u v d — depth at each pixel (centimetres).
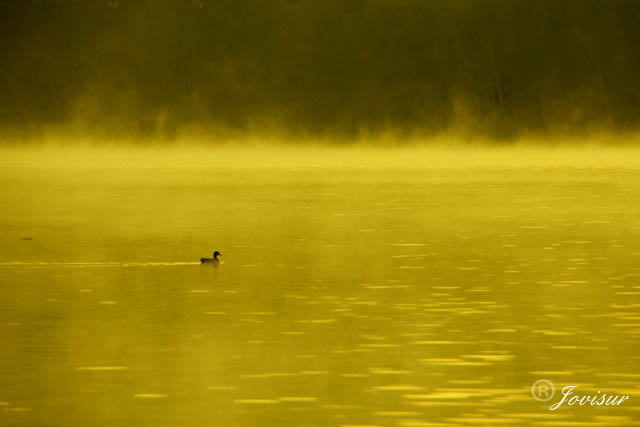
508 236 4091
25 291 2822
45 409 1716
